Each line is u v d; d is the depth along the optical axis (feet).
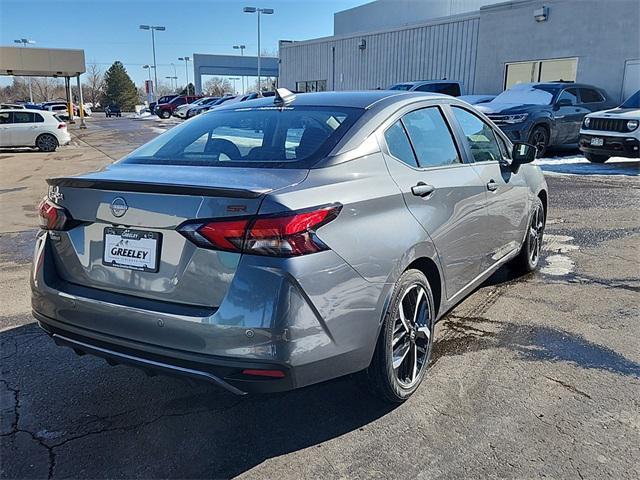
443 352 11.42
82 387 10.21
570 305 13.98
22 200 30.58
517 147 13.76
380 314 8.48
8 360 11.23
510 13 60.08
